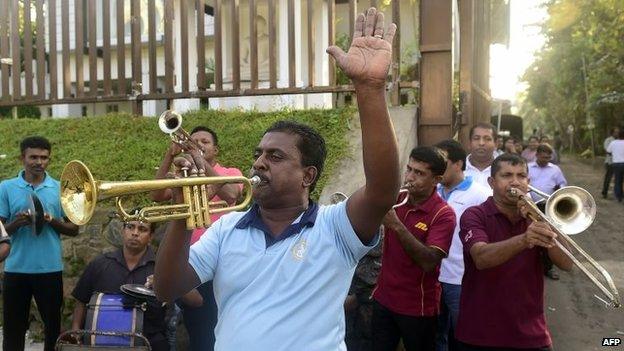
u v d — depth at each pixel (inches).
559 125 1782.7
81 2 263.0
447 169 176.4
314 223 84.1
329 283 81.2
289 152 85.6
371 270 174.1
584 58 1088.8
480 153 216.1
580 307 260.2
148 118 251.4
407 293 149.9
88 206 74.0
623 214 516.4
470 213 132.7
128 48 426.9
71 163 74.7
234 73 237.1
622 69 797.2
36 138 190.4
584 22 540.4
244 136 223.3
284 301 79.5
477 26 327.6
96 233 213.5
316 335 79.0
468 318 129.2
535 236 112.8
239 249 84.3
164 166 126.1
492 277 125.6
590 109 1119.0
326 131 214.8
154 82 253.4
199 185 79.1
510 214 129.8
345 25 394.0
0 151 252.8
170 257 82.7
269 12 231.0
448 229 146.9
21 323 187.9
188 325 165.9
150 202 211.5
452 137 217.3
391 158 76.4
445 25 211.0
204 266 86.3
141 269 159.5
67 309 215.8
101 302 143.1
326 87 224.5
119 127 249.4
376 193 78.1
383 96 75.5
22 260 184.7
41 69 271.7
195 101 322.7
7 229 174.2
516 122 767.7
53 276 188.5
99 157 233.5
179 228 82.1
